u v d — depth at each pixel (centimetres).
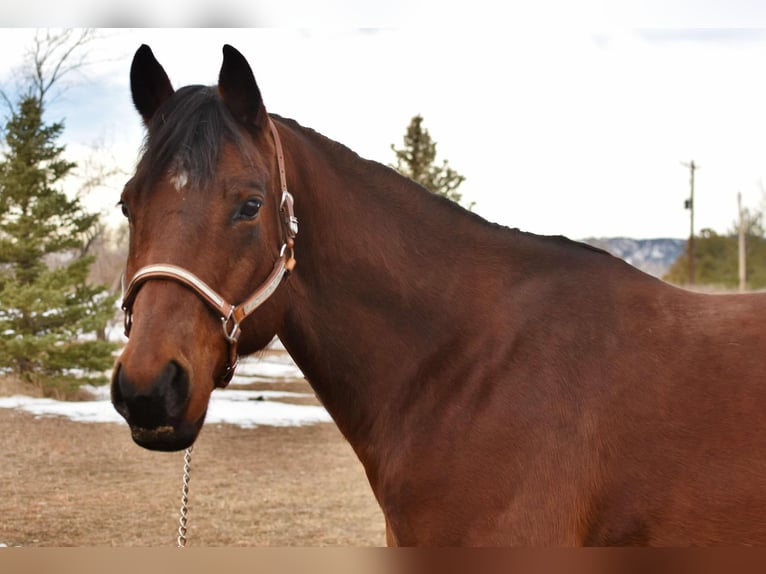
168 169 187
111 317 1195
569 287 217
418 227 230
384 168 237
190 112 193
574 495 193
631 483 191
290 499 655
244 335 201
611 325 208
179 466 767
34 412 1006
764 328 200
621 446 194
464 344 216
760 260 3650
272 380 1541
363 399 222
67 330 1162
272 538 540
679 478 188
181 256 182
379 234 226
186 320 180
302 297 221
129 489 677
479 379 210
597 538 194
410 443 212
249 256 192
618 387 199
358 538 545
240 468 767
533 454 197
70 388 1145
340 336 221
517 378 206
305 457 823
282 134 221
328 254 221
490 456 200
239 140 194
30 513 593
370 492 687
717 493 185
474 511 198
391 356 220
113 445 845
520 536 193
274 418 1048
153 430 174
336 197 226
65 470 736
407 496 208
